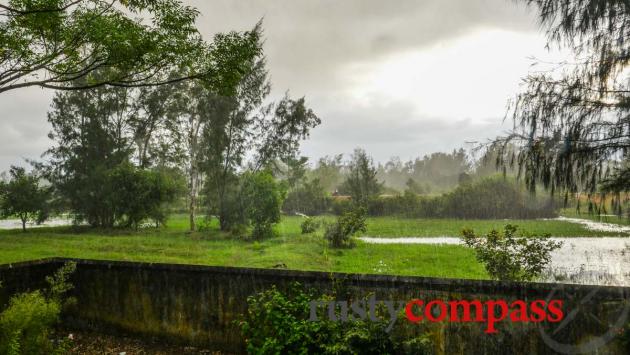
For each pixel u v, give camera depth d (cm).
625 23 505
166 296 637
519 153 576
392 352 466
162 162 3044
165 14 698
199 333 610
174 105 2750
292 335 482
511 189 2395
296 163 3331
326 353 464
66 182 2841
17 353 473
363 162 3525
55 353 541
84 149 2881
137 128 2914
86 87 722
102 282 687
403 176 6638
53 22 667
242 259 1304
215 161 2591
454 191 2856
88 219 2852
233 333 585
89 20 670
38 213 2897
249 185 2181
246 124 2681
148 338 646
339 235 1589
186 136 2856
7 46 652
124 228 2669
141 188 2583
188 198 4244
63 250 1507
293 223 2762
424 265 1142
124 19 699
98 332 681
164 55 723
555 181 547
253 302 544
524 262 653
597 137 520
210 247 1669
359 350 455
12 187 2577
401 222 2689
